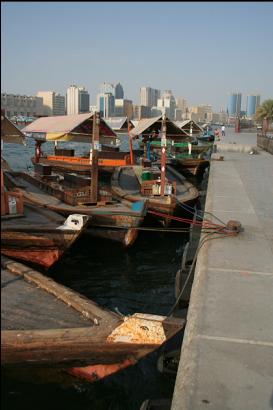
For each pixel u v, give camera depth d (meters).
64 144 72.38
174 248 15.62
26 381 6.34
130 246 14.62
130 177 23.67
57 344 6.07
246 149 30.67
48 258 11.83
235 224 8.64
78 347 6.13
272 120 42.75
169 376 6.75
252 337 4.48
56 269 12.91
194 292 5.71
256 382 3.68
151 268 13.41
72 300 7.38
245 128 71.31
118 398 6.45
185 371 3.84
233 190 14.02
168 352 6.72
